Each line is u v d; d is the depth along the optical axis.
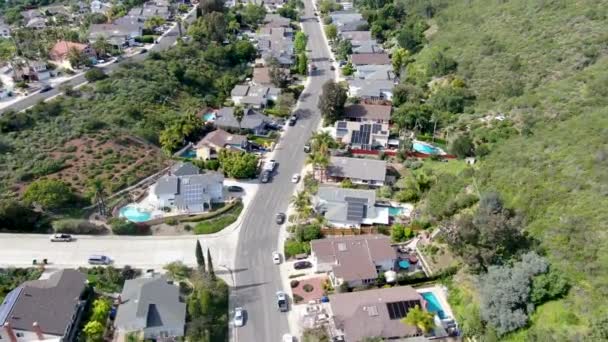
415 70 145.50
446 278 71.62
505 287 61.09
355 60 154.62
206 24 167.88
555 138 86.12
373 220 84.62
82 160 98.88
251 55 161.00
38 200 83.94
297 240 81.06
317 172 99.62
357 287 70.88
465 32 151.50
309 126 121.50
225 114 120.62
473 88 122.69
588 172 72.94
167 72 139.12
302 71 149.75
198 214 87.81
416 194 91.50
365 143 108.56
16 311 62.09
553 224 67.94
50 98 122.06
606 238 61.78
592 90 96.81
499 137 100.00
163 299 65.38
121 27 171.50
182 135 109.56
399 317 62.47
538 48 123.12
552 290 59.69
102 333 63.06
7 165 94.75
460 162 99.88
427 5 183.62
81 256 78.06
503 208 72.81
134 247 80.62
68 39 160.62
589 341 51.72
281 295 70.06
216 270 76.06
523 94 110.44
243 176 99.12
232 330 65.56
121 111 115.75
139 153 104.31
